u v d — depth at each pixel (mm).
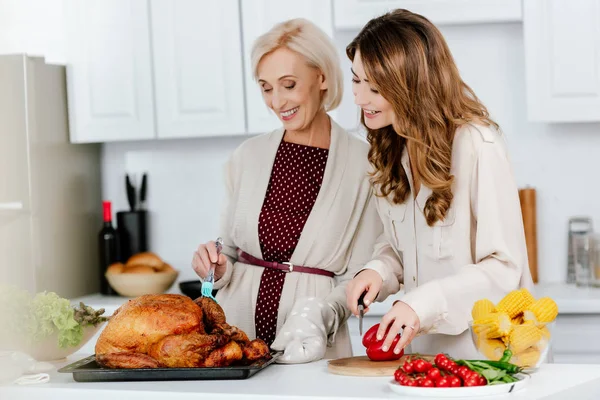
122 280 3379
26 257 3186
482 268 1702
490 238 1721
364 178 2135
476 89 3336
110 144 3699
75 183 3486
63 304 1754
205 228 3666
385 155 1910
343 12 3090
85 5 3342
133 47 3316
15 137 3166
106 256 3500
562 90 2979
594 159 3283
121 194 3719
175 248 3689
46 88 3289
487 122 1804
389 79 1724
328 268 2113
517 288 1728
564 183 3307
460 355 1787
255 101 3229
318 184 2141
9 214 3186
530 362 1467
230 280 2158
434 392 1330
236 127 3252
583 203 3297
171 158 3678
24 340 1729
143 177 3662
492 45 3312
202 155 3658
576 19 2955
